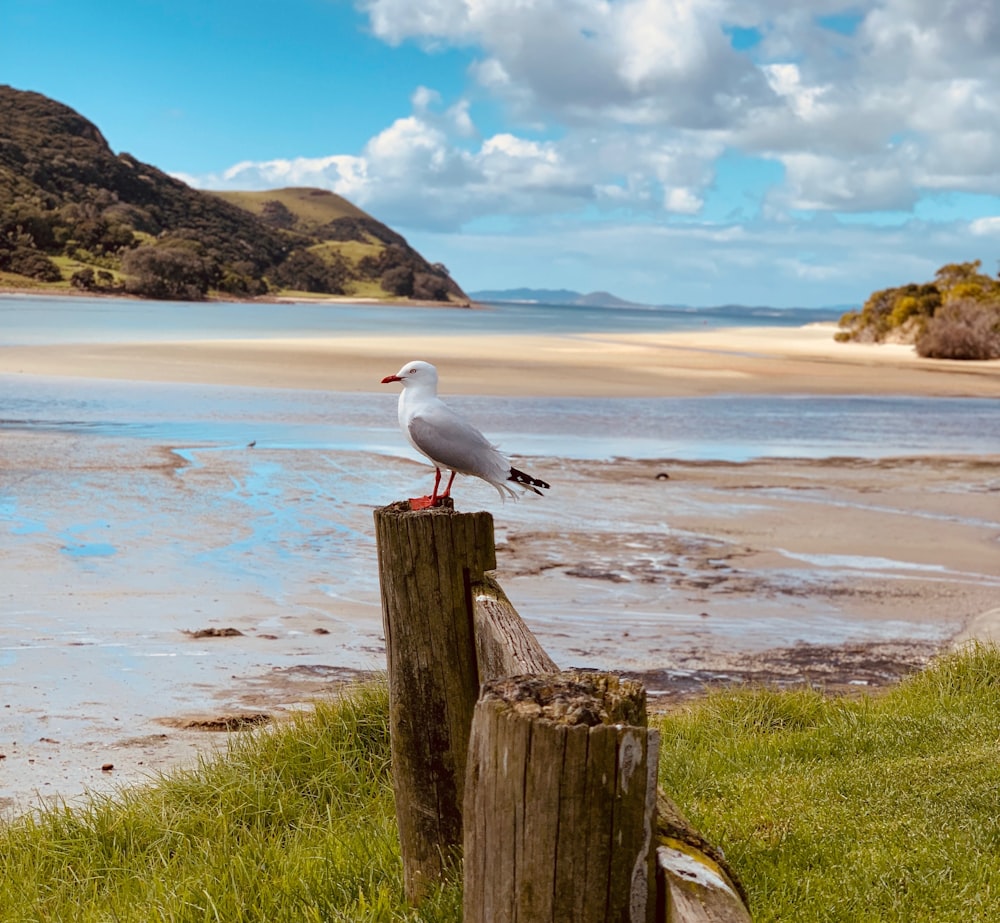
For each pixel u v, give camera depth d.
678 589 12.20
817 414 31.47
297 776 5.66
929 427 29.33
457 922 3.53
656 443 23.67
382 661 9.09
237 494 16.23
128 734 7.10
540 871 2.32
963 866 4.20
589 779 2.26
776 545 14.59
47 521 13.77
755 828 4.72
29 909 4.25
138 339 48.62
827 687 8.93
